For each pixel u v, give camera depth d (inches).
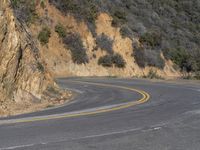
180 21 3412.9
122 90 1346.0
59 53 2223.2
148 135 522.0
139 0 3284.9
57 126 591.5
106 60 2388.0
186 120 657.6
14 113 801.6
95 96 1146.7
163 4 3526.1
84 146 448.5
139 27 2792.8
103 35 2513.5
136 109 813.9
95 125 601.9
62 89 1261.1
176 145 460.1
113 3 2906.0
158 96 1122.0
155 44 2731.3
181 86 1547.7
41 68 1098.1
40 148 434.9
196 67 2751.0
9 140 479.2
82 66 2271.2
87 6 2573.8
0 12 914.1
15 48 940.0
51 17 2330.2
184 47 2987.2
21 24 1096.2
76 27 2409.0
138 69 2508.6
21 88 971.9
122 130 557.6
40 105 943.0
